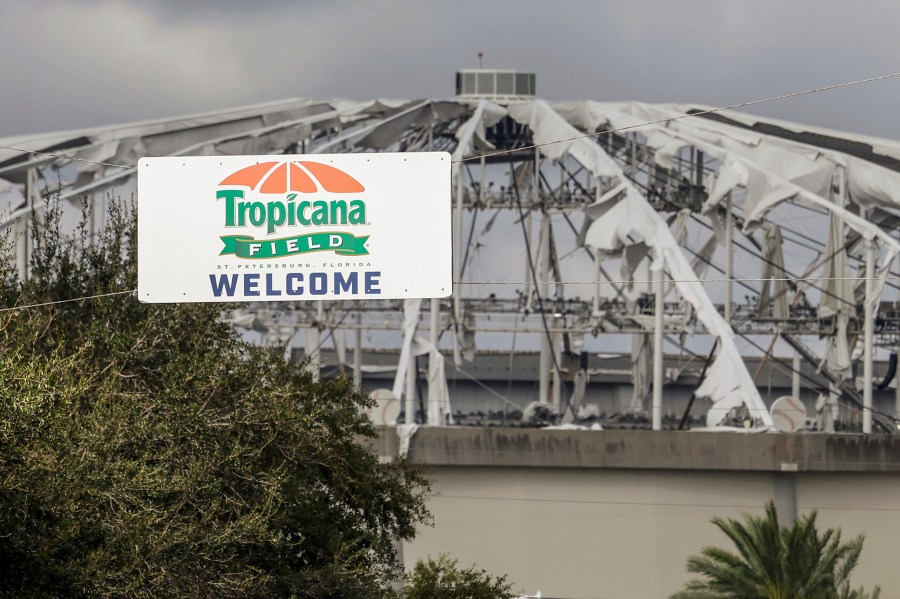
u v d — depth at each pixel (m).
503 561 107.62
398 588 85.62
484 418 140.25
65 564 38.00
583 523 107.19
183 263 30.95
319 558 57.94
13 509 36.81
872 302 111.81
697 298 111.50
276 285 31.00
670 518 106.44
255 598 52.84
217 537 45.50
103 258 57.19
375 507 66.06
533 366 168.88
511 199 132.75
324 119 129.50
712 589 92.19
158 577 42.41
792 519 104.50
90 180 118.69
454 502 108.31
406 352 108.50
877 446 104.06
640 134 131.50
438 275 30.94
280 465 53.22
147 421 47.00
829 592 90.62
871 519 105.31
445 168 31.00
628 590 106.44
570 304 133.00
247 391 52.28
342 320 128.25
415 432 106.38
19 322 46.62
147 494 43.38
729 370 108.38
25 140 116.00
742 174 120.88
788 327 124.81
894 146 128.38
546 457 106.31
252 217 31.00
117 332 51.12
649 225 114.94
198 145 123.00
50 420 38.53
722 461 104.38
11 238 104.88
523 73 133.88
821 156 123.50
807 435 103.75
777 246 125.06
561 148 123.44
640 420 133.62
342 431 63.25
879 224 134.88
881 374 160.12
